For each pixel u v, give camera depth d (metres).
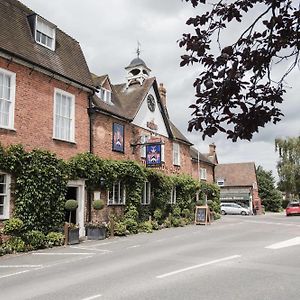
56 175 15.15
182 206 27.45
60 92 16.55
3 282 8.45
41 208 14.48
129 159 21.06
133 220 19.91
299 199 60.16
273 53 3.49
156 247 14.23
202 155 40.44
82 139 17.75
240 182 56.84
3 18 14.73
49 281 8.44
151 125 24.69
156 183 24.05
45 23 16.61
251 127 3.67
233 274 9.12
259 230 21.56
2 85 13.90
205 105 3.69
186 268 9.89
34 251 13.20
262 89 3.62
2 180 13.45
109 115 19.88
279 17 3.40
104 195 18.98
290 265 10.34
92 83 18.69
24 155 13.91
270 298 6.98
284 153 53.62
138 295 7.17
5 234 13.13
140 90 24.42
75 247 14.23
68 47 18.20
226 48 3.55
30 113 14.83
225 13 3.60
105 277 8.80
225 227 23.94
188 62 3.76
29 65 14.80
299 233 19.59
